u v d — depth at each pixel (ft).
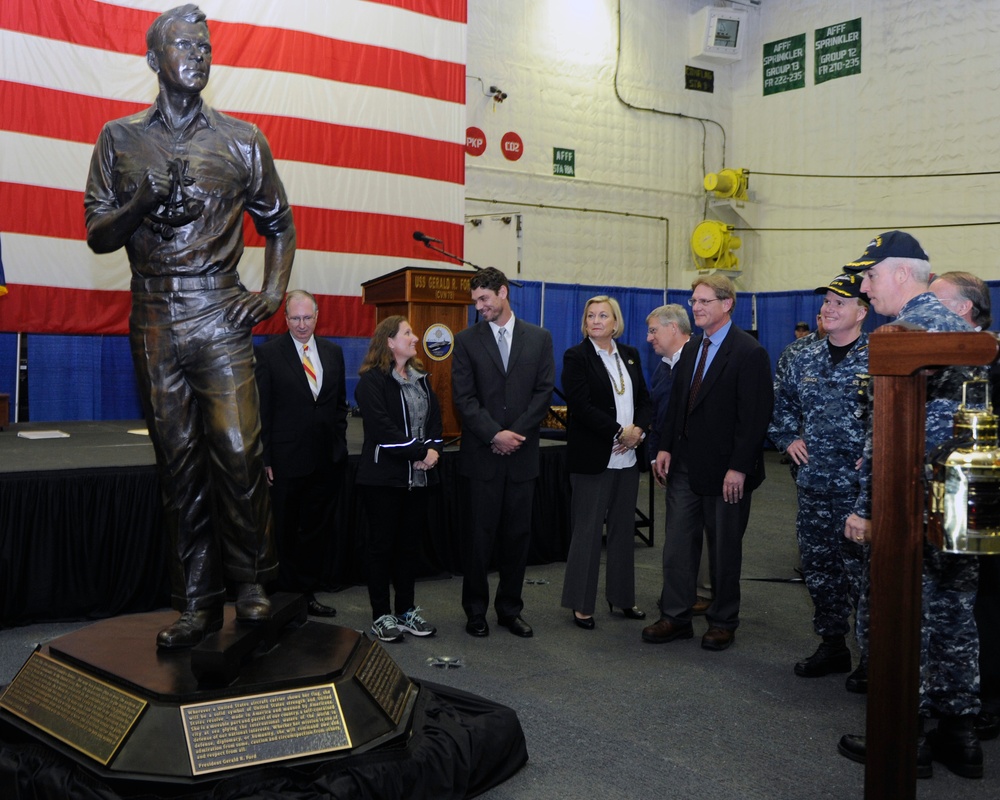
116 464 14.28
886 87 36.04
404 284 17.10
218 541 8.59
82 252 23.24
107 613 14.02
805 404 11.22
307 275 26.16
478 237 34.27
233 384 8.15
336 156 26.35
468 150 34.09
